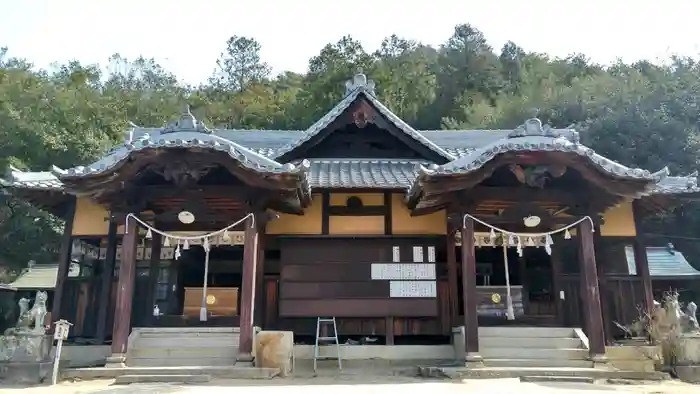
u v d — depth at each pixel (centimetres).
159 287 1473
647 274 1384
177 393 805
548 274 1582
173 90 6975
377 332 1339
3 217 2969
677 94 3247
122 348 1070
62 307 1346
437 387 877
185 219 1159
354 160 1625
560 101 3759
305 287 1316
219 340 1220
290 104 5138
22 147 3275
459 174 1098
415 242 1348
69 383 966
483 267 1623
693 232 2794
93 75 6044
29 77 4375
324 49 5203
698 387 933
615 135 3059
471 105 4728
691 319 1102
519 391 834
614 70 4422
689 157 2892
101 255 1438
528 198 1183
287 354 1065
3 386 927
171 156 1077
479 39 5912
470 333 1098
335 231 1375
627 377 1033
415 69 5250
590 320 1132
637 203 1431
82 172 1079
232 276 1791
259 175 1093
